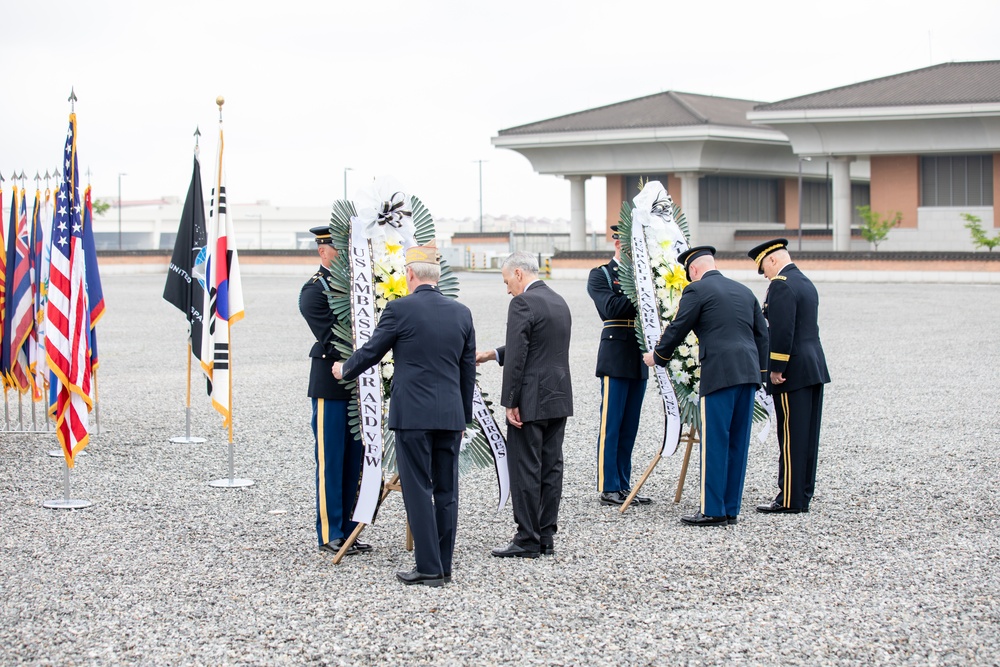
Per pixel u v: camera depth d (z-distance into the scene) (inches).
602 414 360.8
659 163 2561.5
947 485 381.7
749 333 333.1
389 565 291.9
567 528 330.6
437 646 229.3
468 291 1679.4
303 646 229.8
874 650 226.2
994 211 2239.2
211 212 396.5
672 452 354.0
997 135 2126.0
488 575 281.1
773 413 369.1
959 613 248.7
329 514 304.3
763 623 242.4
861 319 1105.4
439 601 259.4
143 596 263.9
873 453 438.6
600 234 3203.7
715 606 254.5
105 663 221.3
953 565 286.7
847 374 684.1
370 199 303.6
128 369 728.3
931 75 2364.7
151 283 1998.0
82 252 369.1
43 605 257.3
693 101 2721.5
